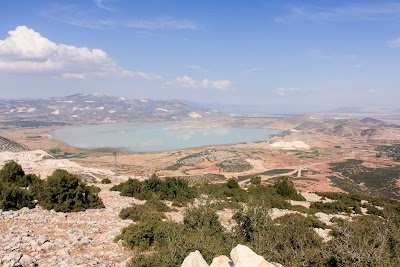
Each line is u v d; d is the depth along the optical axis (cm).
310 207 4181
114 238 1728
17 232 1655
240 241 1703
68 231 1777
